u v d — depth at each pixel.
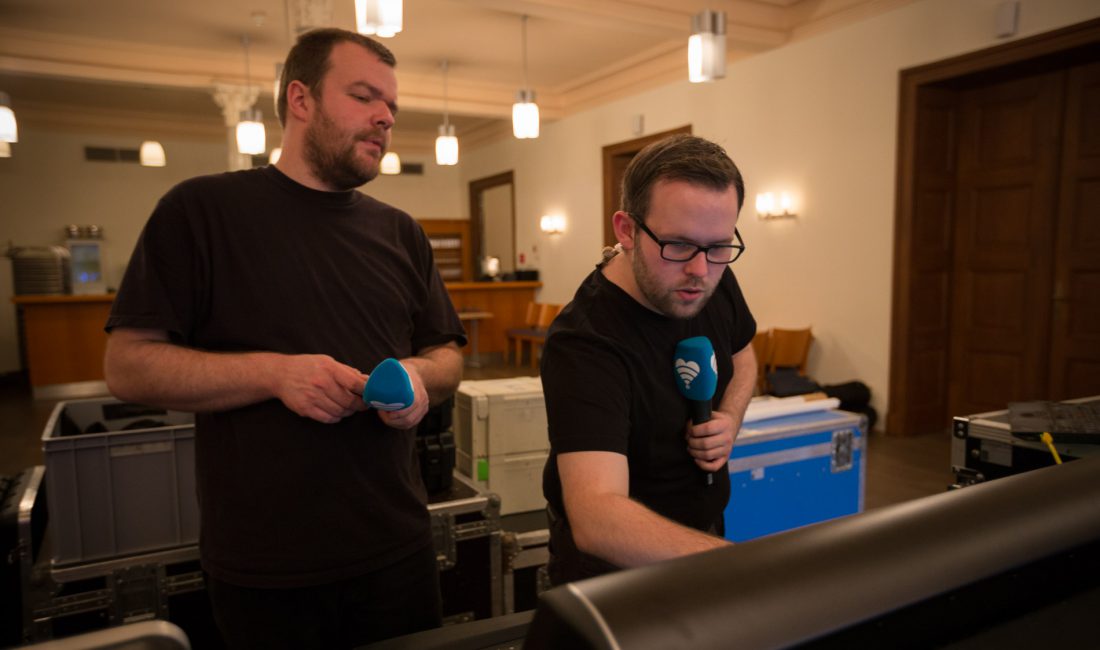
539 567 1.98
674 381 1.01
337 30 1.26
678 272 0.87
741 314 1.23
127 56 6.10
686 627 0.26
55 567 1.56
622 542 0.76
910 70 4.59
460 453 2.17
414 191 11.20
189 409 1.14
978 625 0.35
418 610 1.31
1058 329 4.34
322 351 1.24
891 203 4.78
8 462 4.57
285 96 1.27
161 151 7.51
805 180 5.40
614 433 0.89
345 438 1.22
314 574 1.18
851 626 0.29
